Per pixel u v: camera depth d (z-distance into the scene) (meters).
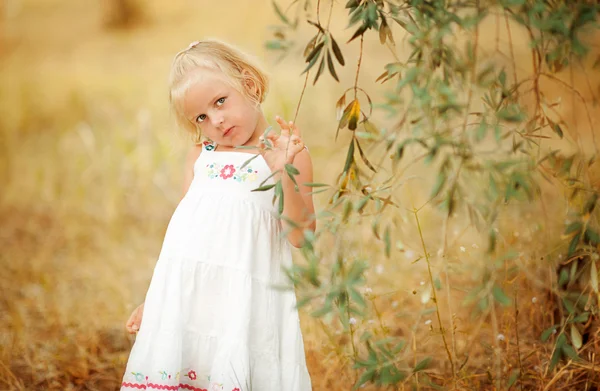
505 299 2.07
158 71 9.20
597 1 2.17
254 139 2.61
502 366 2.98
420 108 2.10
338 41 7.43
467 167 2.07
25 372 3.40
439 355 3.21
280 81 7.12
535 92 2.48
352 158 2.25
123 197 6.00
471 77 2.20
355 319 2.93
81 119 7.70
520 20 2.08
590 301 2.50
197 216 2.54
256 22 9.55
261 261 2.49
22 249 5.23
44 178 6.53
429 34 2.18
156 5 11.12
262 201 2.52
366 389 2.98
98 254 5.05
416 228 4.27
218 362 2.40
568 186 2.52
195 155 2.75
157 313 2.48
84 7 11.39
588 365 2.69
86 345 3.63
